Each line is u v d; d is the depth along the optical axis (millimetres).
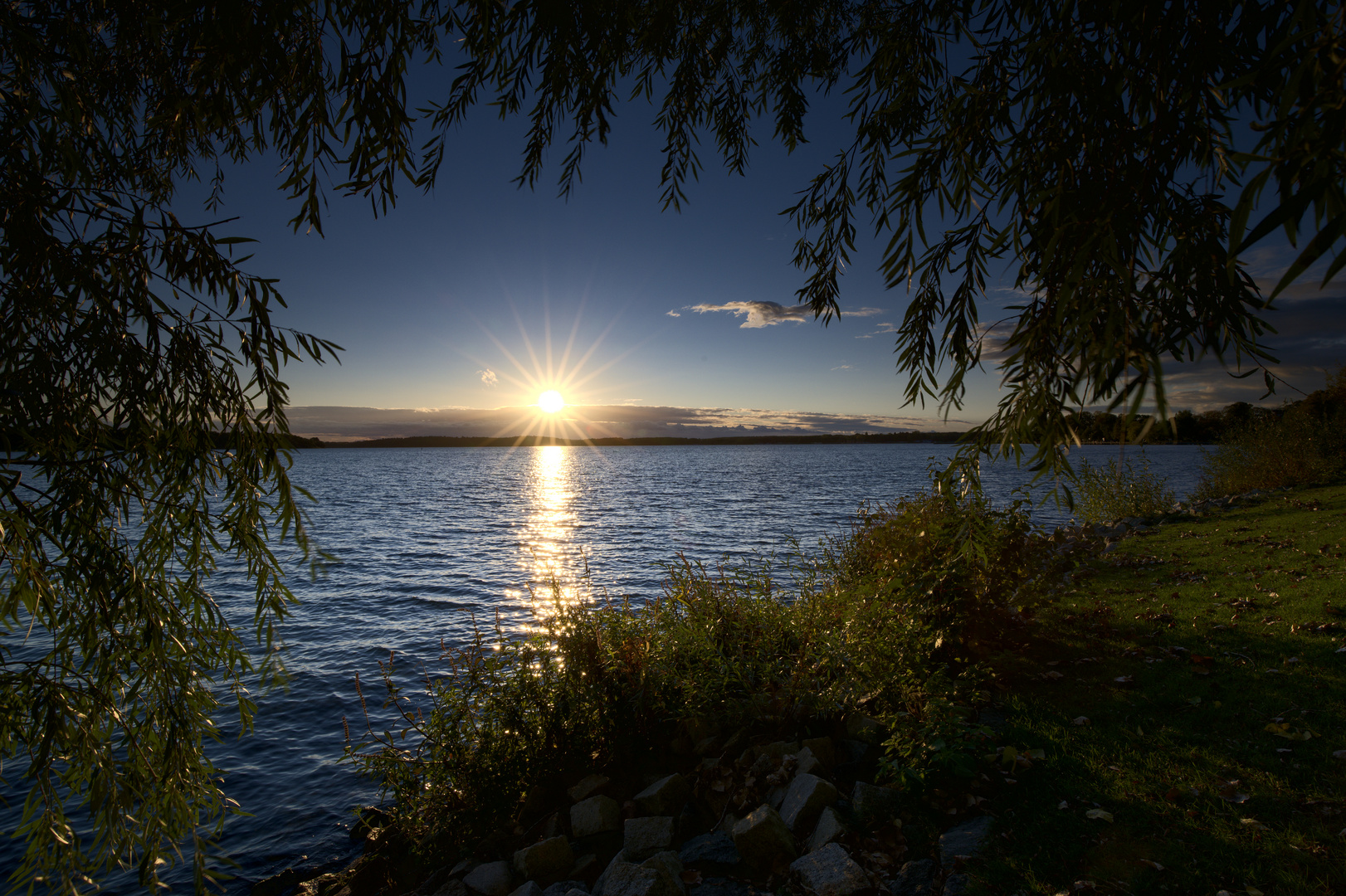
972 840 3961
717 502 44188
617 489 59938
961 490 2639
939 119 2834
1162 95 2156
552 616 6211
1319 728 4695
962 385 2932
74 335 2859
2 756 3166
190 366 3141
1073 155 2236
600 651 6062
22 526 2924
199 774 3611
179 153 4016
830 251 4078
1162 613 7863
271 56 2312
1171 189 2115
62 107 2973
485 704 5648
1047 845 3818
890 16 3586
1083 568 10914
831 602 6777
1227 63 2094
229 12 2199
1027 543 6953
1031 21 2539
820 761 5121
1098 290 1957
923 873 3758
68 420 2951
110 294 2951
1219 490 19516
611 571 20984
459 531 32344
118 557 3215
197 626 3592
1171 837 3754
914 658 5707
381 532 32250
